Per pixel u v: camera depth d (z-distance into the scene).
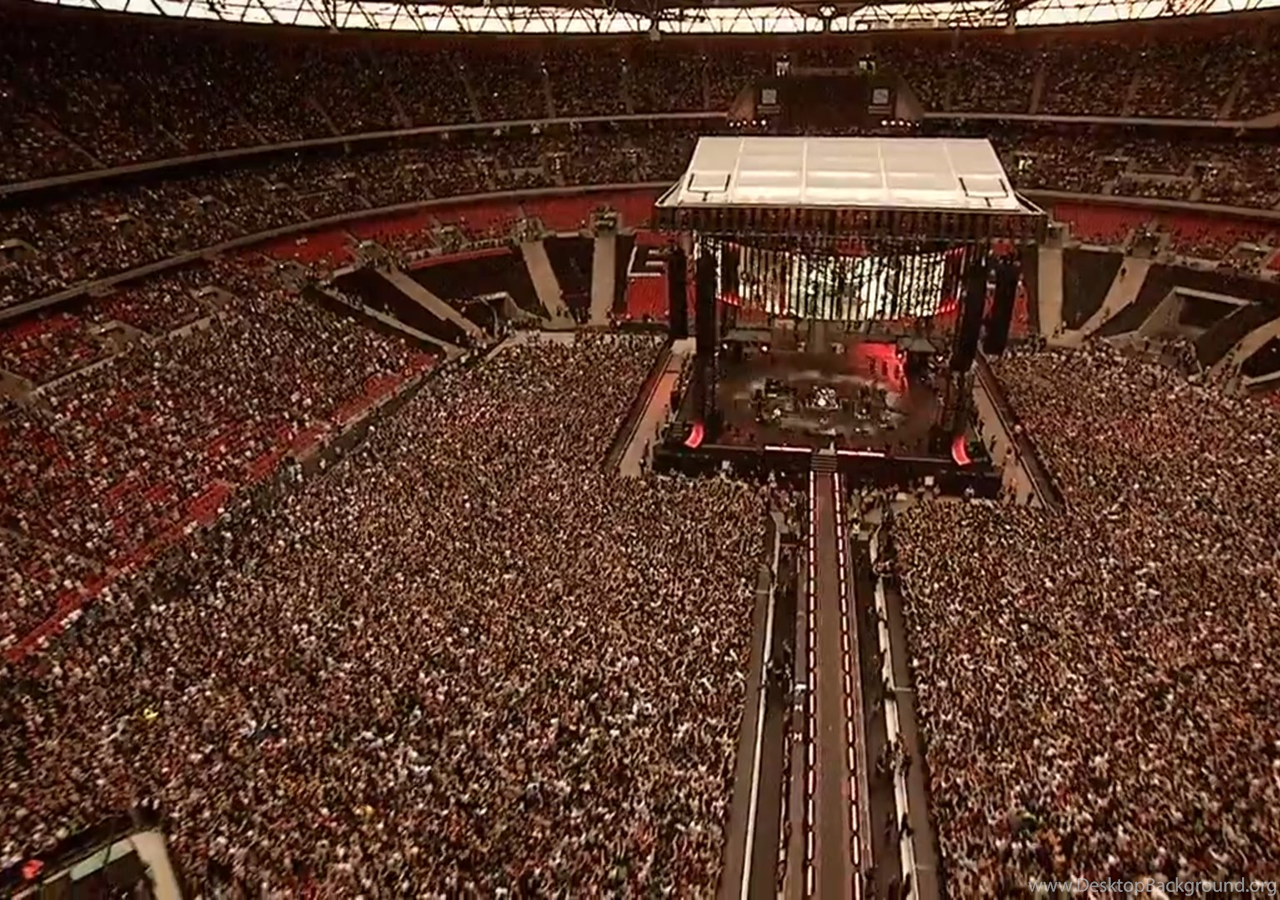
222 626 34.25
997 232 47.88
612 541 40.28
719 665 32.41
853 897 26.19
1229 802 24.94
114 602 37.97
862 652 37.47
